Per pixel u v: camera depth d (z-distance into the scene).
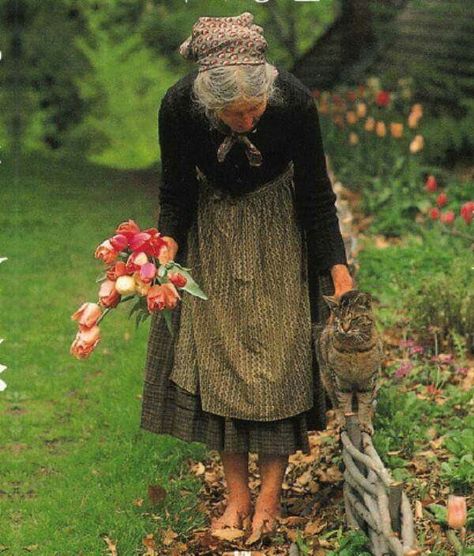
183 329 4.50
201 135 4.14
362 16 13.76
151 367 4.59
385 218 9.86
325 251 4.40
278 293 4.35
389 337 6.71
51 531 4.77
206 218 4.35
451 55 12.91
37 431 5.98
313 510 4.73
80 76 17.56
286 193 4.34
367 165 11.01
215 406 4.41
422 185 10.49
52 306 8.33
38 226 11.17
